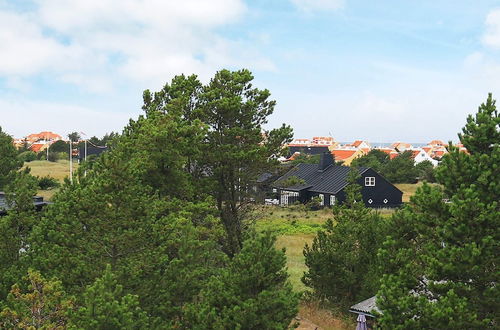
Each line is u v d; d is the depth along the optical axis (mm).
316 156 102375
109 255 17078
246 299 15453
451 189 15742
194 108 27844
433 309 14039
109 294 13703
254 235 16828
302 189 72625
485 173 14844
